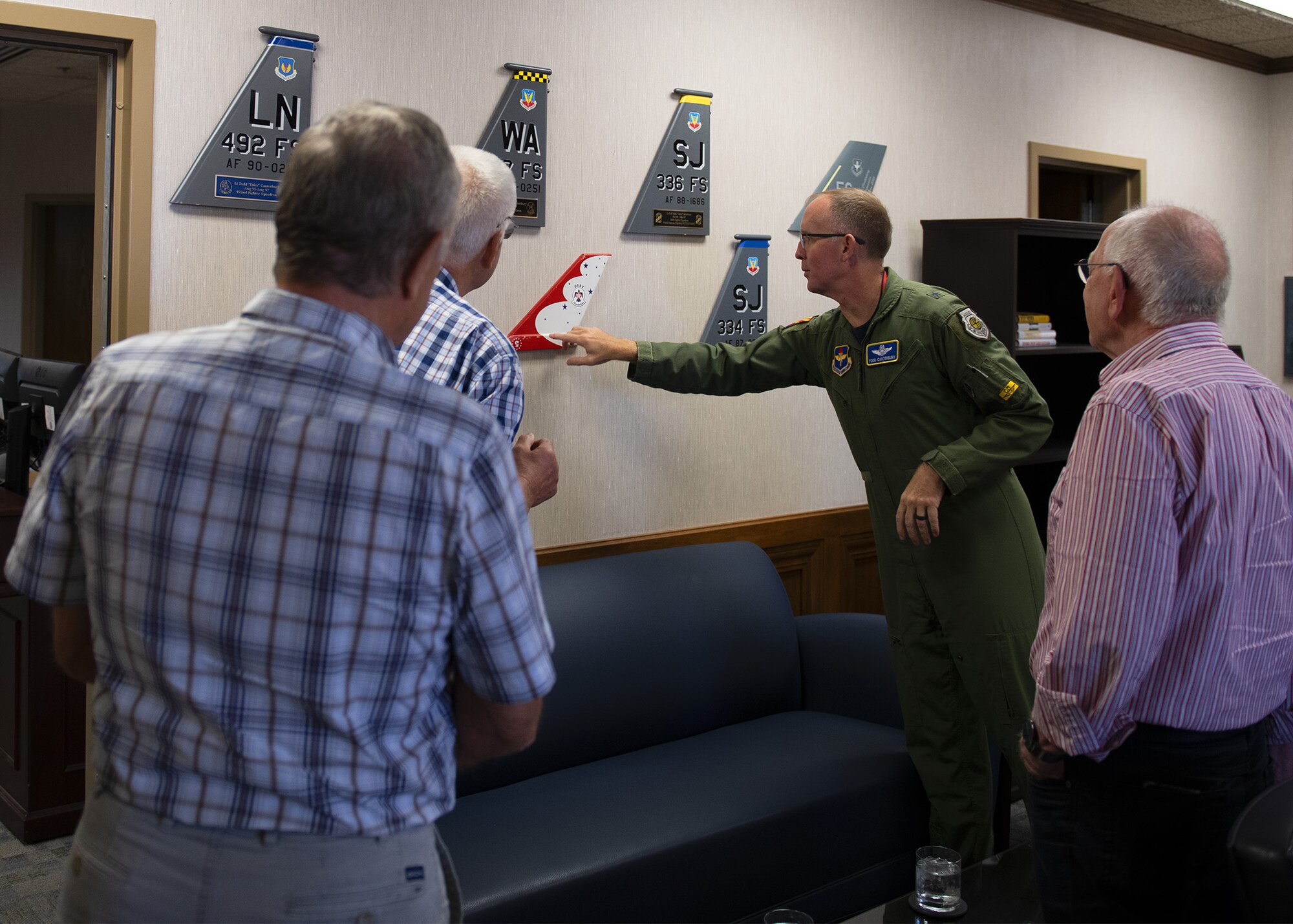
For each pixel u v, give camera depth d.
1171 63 4.96
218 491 1.01
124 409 1.06
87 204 6.99
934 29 3.91
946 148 4.00
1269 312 5.65
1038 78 4.33
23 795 2.96
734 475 3.46
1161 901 1.54
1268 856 1.24
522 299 2.91
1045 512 4.37
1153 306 1.58
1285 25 4.75
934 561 2.58
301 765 1.02
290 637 1.00
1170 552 1.44
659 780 2.55
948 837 2.64
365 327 1.06
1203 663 1.47
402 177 1.04
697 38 3.24
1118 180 4.91
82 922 1.08
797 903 2.44
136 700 1.06
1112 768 1.54
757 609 3.08
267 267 2.54
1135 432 1.46
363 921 1.05
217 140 2.41
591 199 3.04
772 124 3.45
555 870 2.10
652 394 3.23
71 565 1.15
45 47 2.32
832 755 2.71
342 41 2.57
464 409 1.05
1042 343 3.86
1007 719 2.54
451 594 1.06
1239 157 5.41
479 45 2.79
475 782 2.49
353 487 1.00
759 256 3.42
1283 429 1.54
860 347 2.63
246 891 1.02
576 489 3.08
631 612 2.82
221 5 2.41
